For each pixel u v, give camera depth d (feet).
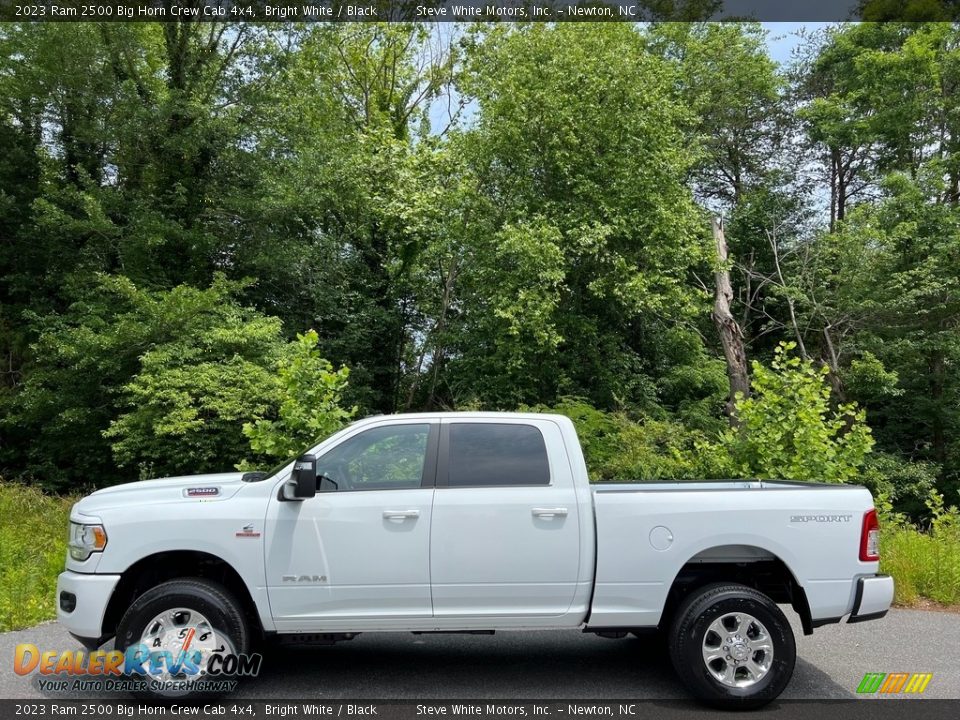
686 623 16.58
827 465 31.58
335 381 30.99
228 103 60.70
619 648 21.08
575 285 60.95
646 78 57.72
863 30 74.28
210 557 17.37
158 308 48.78
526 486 17.16
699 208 71.97
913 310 64.08
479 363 62.69
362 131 73.82
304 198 60.70
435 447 17.49
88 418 51.85
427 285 67.51
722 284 61.87
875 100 71.82
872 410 73.10
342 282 69.67
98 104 57.77
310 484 16.48
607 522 16.94
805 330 71.67
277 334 55.21
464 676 18.58
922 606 26.11
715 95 81.05
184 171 59.88
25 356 55.77
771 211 78.07
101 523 16.70
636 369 65.46
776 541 16.97
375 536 16.70
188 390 46.21
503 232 54.85
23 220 59.31
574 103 56.75
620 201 56.34
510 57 58.44
